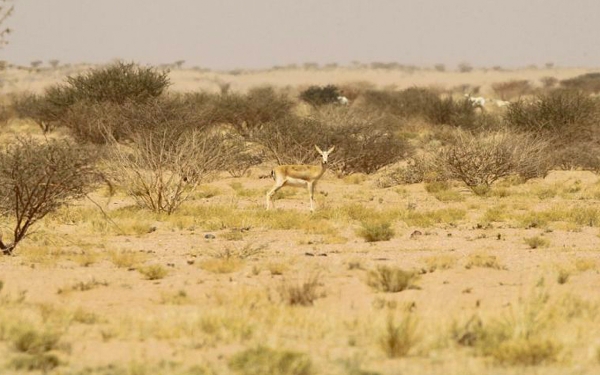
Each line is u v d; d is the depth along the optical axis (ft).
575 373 111.55
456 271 191.42
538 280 172.86
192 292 169.27
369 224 255.50
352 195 376.48
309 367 110.83
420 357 120.67
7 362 114.52
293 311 143.84
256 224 279.08
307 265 200.13
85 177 233.76
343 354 120.37
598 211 307.17
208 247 231.50
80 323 141.28
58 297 164.86
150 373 110.22
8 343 125.29
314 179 314.76
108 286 175.52
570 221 285.43
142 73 634.43
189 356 119.85
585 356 120.16
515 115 572.51
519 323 131.13
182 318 137.69
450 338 128.67
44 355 118.73
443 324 133.49
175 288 173.47
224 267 192.54
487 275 186.70
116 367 113.91
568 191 383.65
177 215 296.71
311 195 313.32
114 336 131.44
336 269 195.00
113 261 205.36
